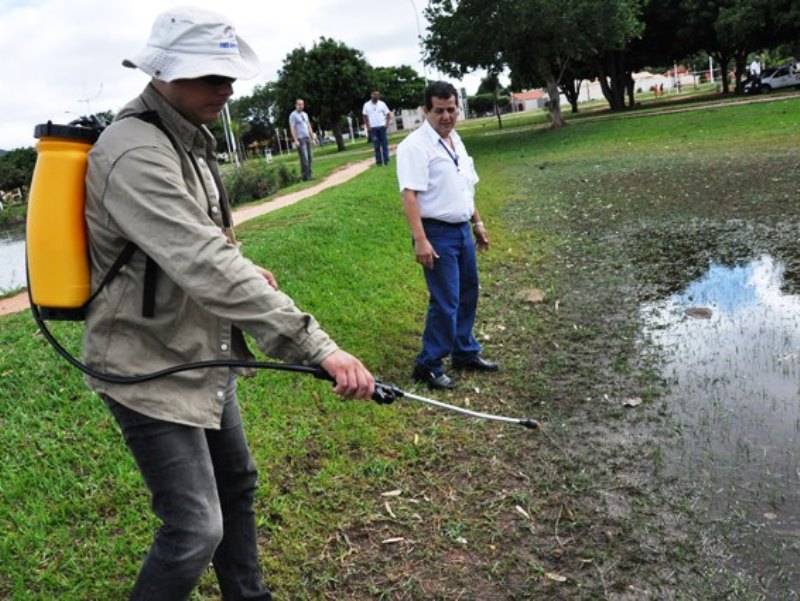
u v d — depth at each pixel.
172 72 1.91
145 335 1.95
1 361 4.50
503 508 3.38
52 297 1.91
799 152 14.10
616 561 2.99
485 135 34.28
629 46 40.72
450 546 3.13
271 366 1.97
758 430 3.96
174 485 1.97
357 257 7.30
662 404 4.38
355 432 4.02
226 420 2.28
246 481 2.38
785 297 6.11
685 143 18.70
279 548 3.07
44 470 3.39
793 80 37.19
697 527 3.17
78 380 4.26
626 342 5.46
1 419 3.82
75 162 1.90
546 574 2.93
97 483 3.33
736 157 14.70
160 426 1.95
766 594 2.75
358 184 13.10
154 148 1.89
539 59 29.08
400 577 2.95
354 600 2.83
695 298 6.34
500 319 6.18
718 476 3.55
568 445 3.96
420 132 4.52
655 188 12.30
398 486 3.58
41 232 1.90
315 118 41.59
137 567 2.87
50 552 2.92
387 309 6.09
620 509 3.34
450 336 4.70
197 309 2.01
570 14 26.70
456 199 4.55
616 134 23.67
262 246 7.26
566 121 34.59
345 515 3.33
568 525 3.25
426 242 4.51
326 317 5.59
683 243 8.30
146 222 1.84
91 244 1.93
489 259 8.24
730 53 43.09
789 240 7.86
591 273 7.50
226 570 2.44
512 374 4.98
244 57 2.13
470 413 2.41
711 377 4.69
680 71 87.94
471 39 28.22
